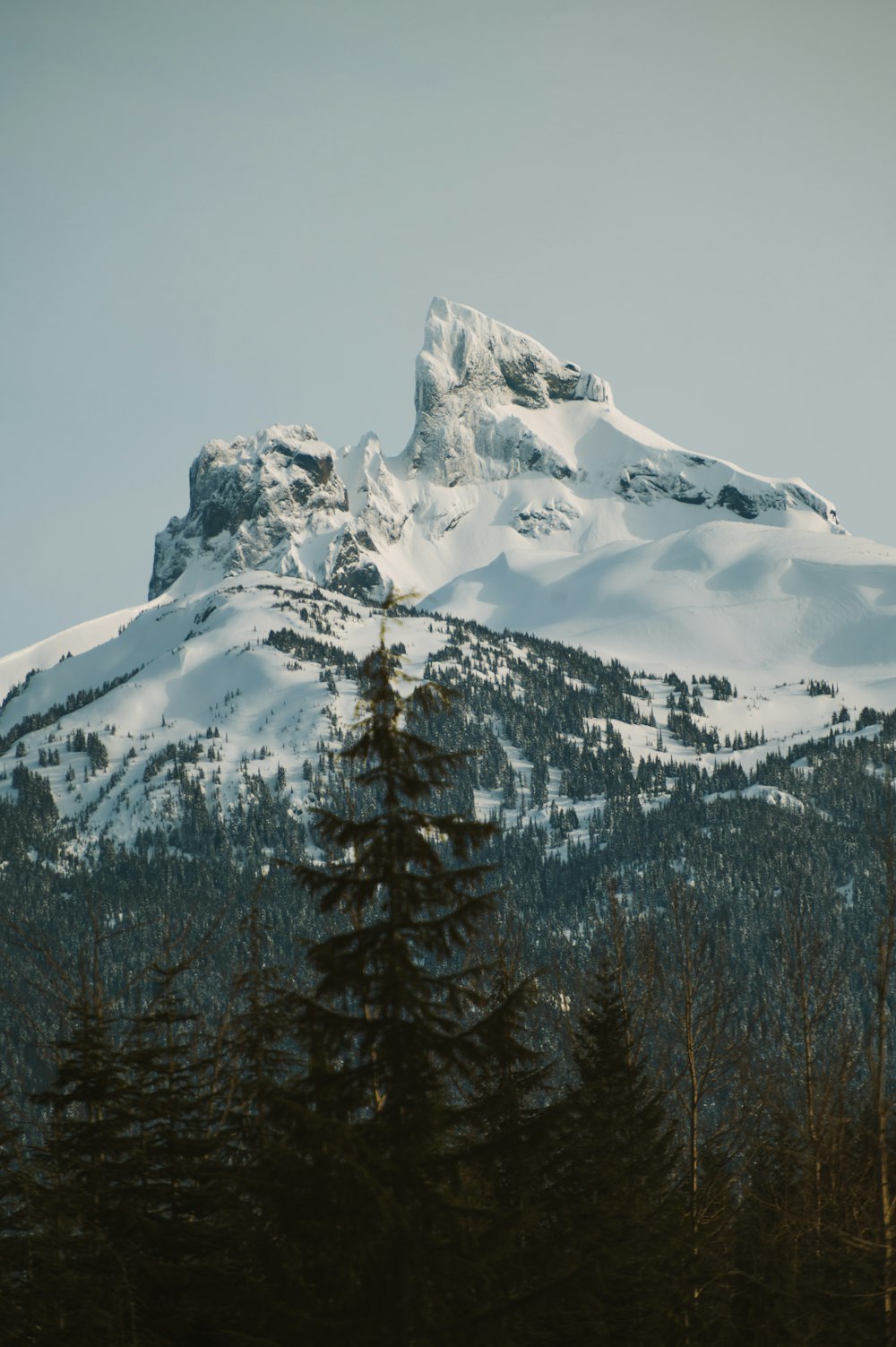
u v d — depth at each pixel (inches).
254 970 5492.1
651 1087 7268.7
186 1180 5157.5
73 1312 4643.2
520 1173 5442.9
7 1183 4975.4
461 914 3860.7
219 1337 4468.5
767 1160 7500.0
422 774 3973.9
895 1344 5039.4
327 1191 3540.8
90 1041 5369.1
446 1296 3602.4
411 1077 3737.7
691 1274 6018.7
